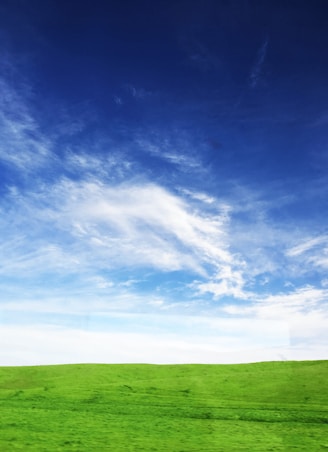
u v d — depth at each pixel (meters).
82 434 28.53
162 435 28.47
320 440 26.80
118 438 27.56
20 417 32.38
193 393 38.56
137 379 44.38
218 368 45.88
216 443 26.52
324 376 40.69
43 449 24.95
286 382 39.28
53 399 38.59
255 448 25.72
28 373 46.31
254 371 44.31
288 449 25.61
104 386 41.72
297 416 32.16
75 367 48.69
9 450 24.64
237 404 36.03
